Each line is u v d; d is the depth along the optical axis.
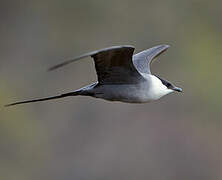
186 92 25.77
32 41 28.61
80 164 22.86
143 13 28.86
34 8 29.36
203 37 28.64
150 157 22.69
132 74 11.49
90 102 24.19
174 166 22.58
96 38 28.61
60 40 28.66
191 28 28.86
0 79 26.33
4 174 23.23
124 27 28.70
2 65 27.36
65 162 23.23
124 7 28.98
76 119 24.03
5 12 29.22
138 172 22.53
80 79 25.31
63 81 25.55
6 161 23.53
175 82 26.23
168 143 23.12
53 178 22.92
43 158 23.36
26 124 24.25
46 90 25.55
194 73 26.80
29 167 23.36
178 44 28.19
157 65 26.66
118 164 22.62
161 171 22.30
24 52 28.14
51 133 23.88
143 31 28.55
